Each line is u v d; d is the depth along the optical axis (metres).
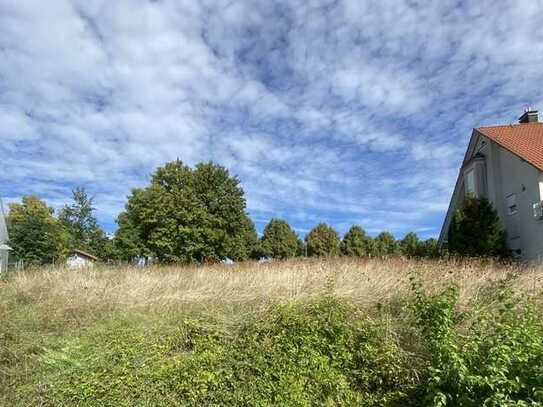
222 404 5.59
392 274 9.73
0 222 35.41
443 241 29.62
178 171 46.41
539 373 4.37
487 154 25.97
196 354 6.46
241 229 46.94
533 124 26.05
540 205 20.94
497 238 22.08
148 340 6.95
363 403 5.79
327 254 15.05
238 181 47.28
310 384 5.88
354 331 6.68
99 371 6.12
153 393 5.70
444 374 4.79
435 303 6.35
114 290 9.28
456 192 28.83
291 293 8.47
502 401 4.19
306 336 6.53
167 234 43.47
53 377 6.03
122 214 46.44
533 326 5.22
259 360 6.18
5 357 6.41
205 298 8.73
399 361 6.16
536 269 11.78
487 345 4.91
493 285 8.57
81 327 7.66
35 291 9.30
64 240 45.19
